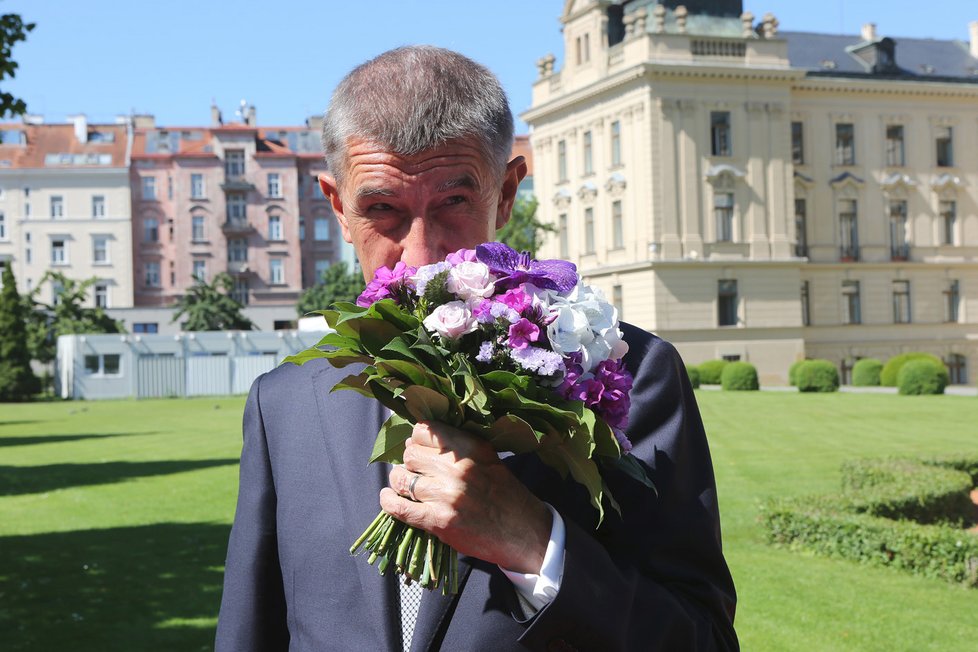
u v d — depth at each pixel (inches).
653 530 59.1
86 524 401.4
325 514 65.0
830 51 1684.3
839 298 1608.0
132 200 2440.9
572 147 1642.5
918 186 1643.7
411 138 61.8
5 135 2449.6
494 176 65.5
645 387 62.1
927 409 911.7
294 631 64.6
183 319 2249.0
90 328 1968.5
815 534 309.1
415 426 55.1
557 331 53.7
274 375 74.2
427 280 54.9
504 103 66.6
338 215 72.4
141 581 296.4
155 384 1636.3
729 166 1498.5
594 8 1552.7
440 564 55.7
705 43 1483.8
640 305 1501.0
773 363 1524.4
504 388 52.9
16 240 2383.1
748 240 1515.7
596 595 52.9
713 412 901.8
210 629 244.7
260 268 2477.9
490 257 55.8
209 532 379.6
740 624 229.3
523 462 61.6
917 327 1641.2
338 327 54.4
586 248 1626.5
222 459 637.9
